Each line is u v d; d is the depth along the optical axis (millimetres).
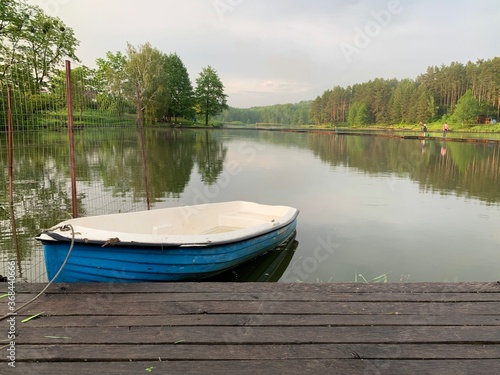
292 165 13664
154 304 2373
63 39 18859
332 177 10945
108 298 2447
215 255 3531
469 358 1863
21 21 18312
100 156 13719
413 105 51750
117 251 3021
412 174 11672
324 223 6125
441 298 2502
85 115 6949
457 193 8688
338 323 2172
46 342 1944
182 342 1966
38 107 7098
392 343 1983
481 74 49156
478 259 4594
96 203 7129
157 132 31828
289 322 2178
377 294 2559
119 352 1871
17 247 4648
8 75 7656
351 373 1742
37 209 6480
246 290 2600
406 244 5129
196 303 2396
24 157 10930
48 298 2436
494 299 2492
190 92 45531
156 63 34844
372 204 7512
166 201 7527
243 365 1792
